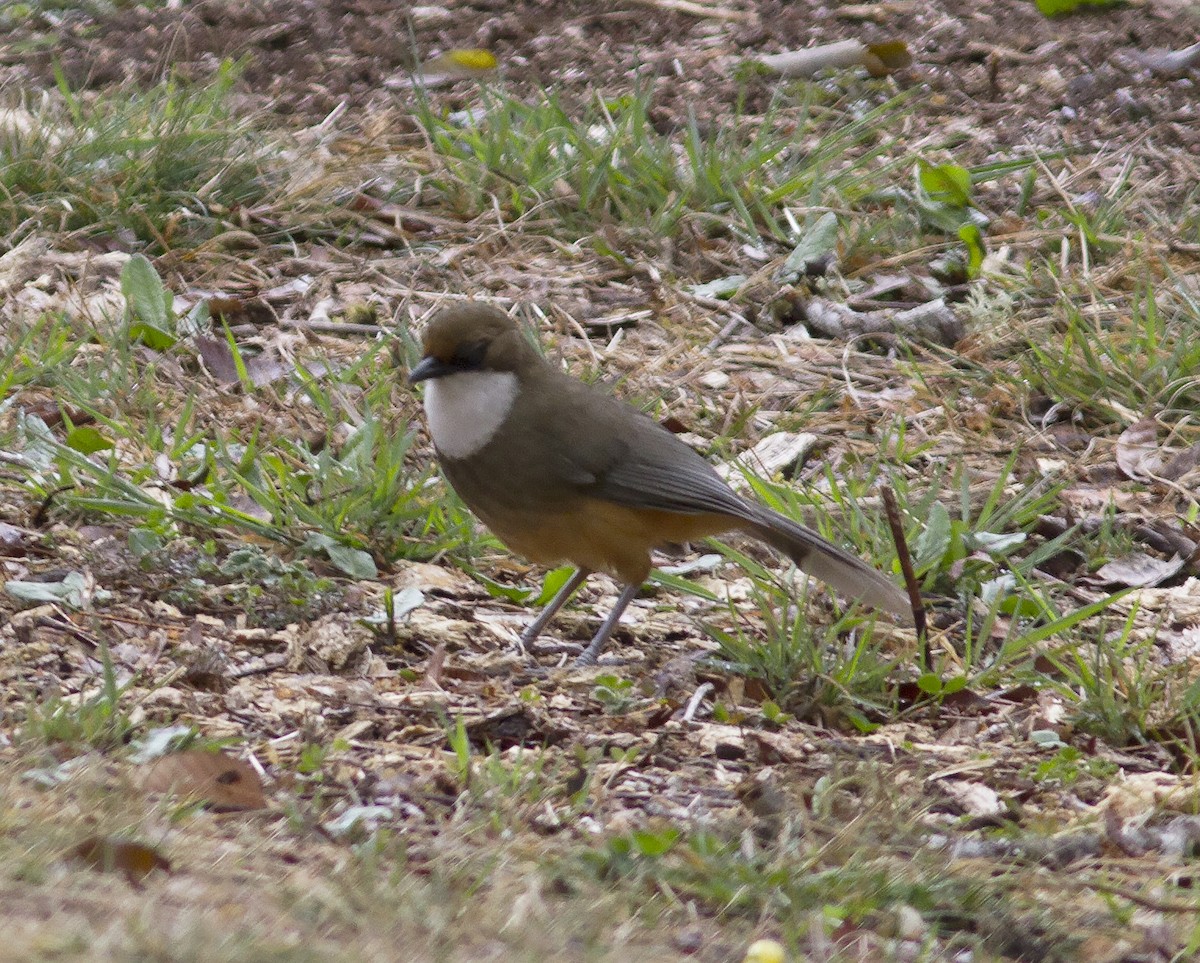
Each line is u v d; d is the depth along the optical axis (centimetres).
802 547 1025
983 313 1488
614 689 933
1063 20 2078
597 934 604
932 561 1100
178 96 1669
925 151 1755
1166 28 2064
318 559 1076
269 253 1521
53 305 1380
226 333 1289
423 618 1020
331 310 1441
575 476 984
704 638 1056
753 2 2078
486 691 923
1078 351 1423
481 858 664
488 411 994
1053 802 828
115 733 769
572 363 1388
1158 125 1869
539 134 1655
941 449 1311
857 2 2098
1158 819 803
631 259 1553
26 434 1140
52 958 514
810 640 962
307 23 1950
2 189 1505
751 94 1859
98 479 1085
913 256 1577
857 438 1329
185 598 994
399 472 1116
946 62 1975
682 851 688
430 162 1650
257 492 1091
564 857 671
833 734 917
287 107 1775
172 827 672
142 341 1345
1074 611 1092
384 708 880
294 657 944
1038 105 1894
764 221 1619
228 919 572
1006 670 989
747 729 902
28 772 700
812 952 621
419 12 1995
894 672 990
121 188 1534
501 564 1132
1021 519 1177
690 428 1316
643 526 1004
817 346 1465
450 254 1531
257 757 801
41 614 955
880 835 733
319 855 664
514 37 1959
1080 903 693
